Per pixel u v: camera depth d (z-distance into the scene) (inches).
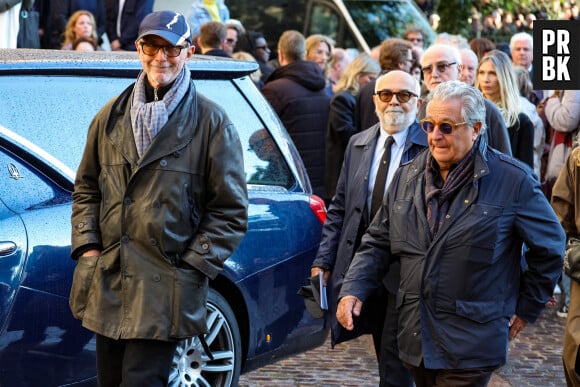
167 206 185.5
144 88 189.8
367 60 381.7
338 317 196.7
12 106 215.3
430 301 183.2
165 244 185.0
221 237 188.4
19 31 439.8
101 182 189.6
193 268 187.9
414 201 186.5
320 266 235.3
